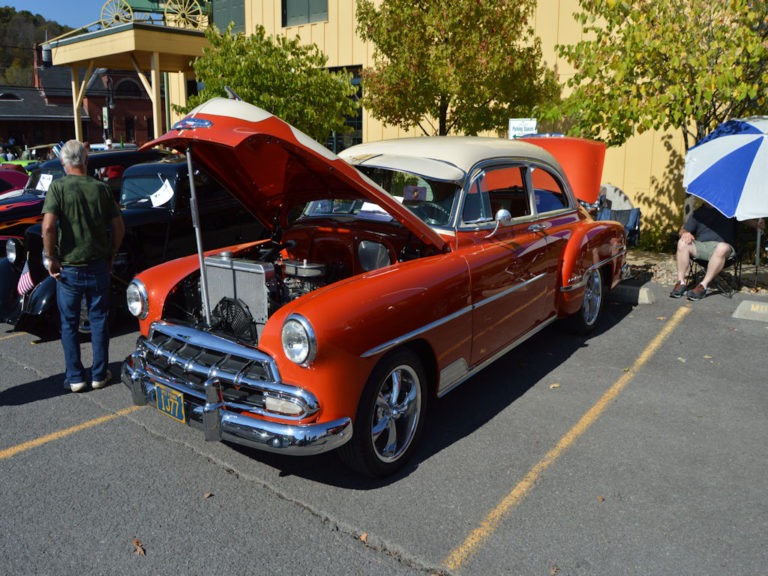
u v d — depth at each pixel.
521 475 3.60
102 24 16.70
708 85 6.95
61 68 49.88
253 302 3.75
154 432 4.20
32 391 4.89
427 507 3.30
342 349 3.17
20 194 8.53
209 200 7.24
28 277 6.07
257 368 3.35
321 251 4.41
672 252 9.61
